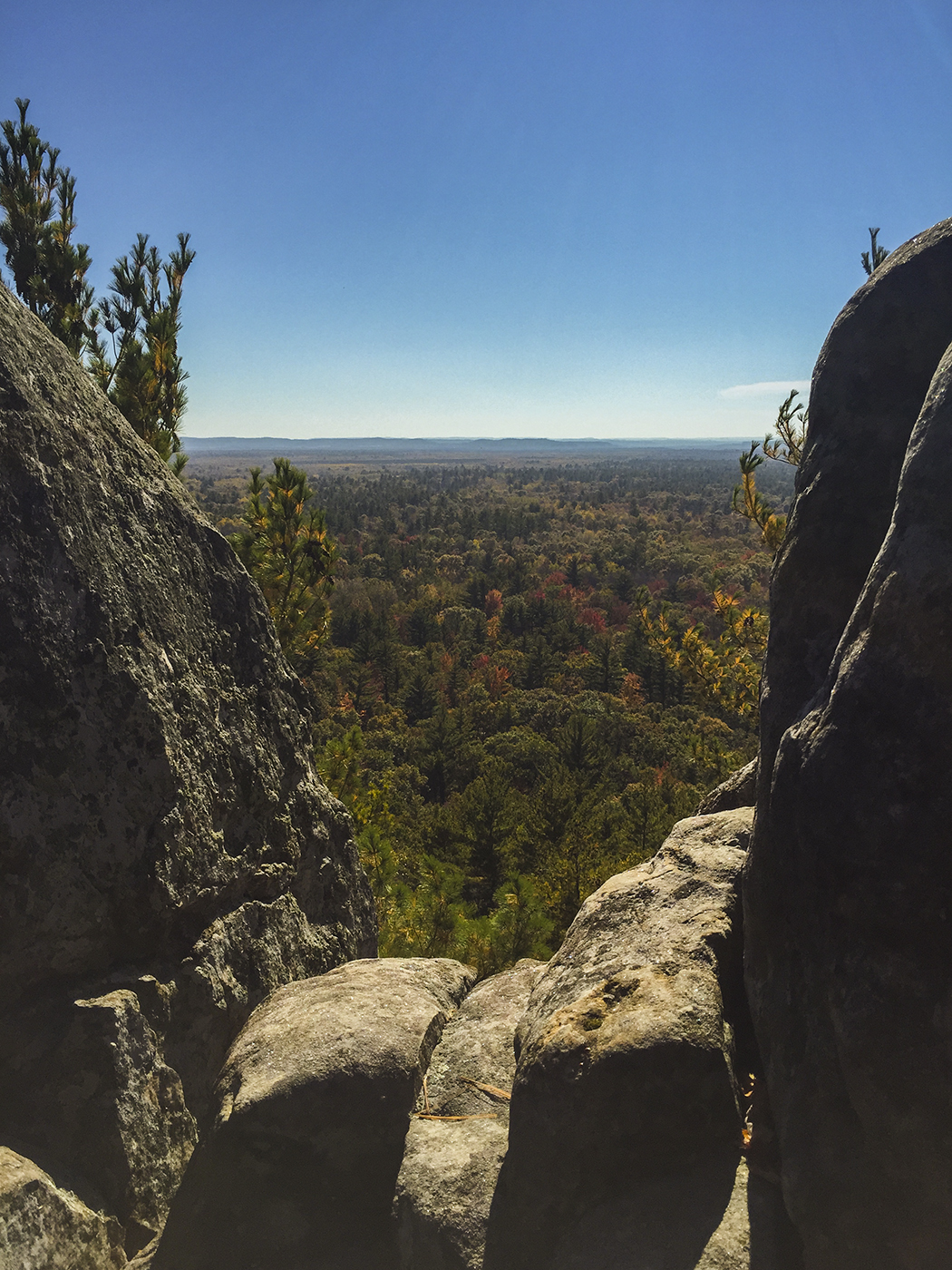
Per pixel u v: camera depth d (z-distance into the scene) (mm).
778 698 2070
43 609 2572
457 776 43094
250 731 3498
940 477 1600
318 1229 2188
